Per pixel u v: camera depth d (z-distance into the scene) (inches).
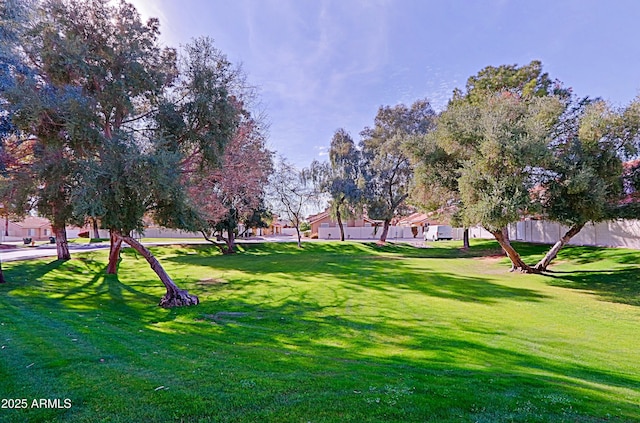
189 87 446.9
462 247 1218.6
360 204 1355.8
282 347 262.8
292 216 1540.4
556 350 270.2
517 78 1018.7
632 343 290.7
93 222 414.9
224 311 394.3
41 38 364.8
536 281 596.1
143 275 671.8
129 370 175.0
